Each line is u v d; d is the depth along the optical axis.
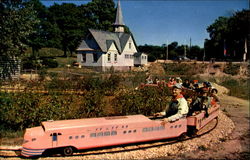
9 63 19.06
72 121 4.90
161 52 88.06
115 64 39.25
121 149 5.18
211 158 4.71
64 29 55.59
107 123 4.76
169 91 10.51
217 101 8.28
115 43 38.38
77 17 58.06
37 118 6.30
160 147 5.36
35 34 48.72
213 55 63.09
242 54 38.47
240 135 6.33
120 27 44.62
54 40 52.16
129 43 42.78
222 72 35.50
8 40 17.48
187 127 6.18
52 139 4.37
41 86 11.83
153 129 5.18
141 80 16.70
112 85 13.21
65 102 6.87
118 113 7.88
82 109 7.23
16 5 18.64
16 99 6.32
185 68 42.38
